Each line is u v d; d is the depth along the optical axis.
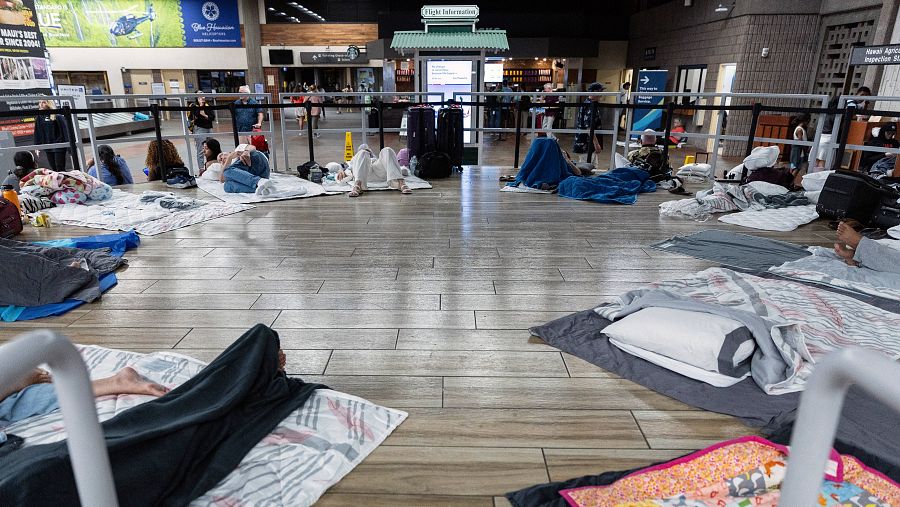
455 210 5.08
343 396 2.03
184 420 1.64
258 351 2.00
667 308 2.48
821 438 0.63
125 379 1.96
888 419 1.88
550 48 14.88
